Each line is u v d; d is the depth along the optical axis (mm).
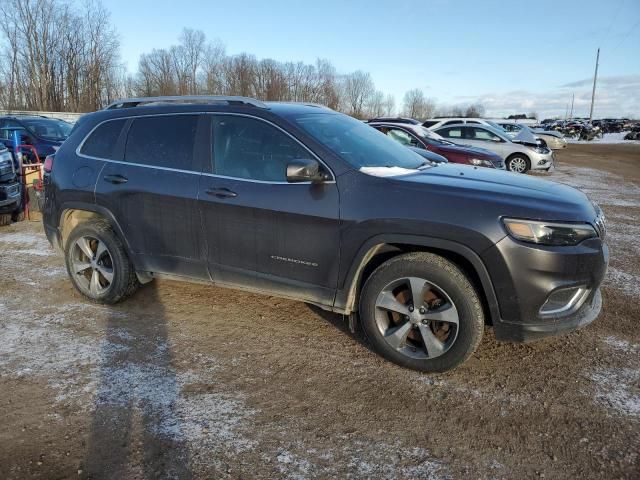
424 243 3104
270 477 2404
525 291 2959
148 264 4125
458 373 3332
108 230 4238
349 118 4398
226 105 3848
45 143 11641
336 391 3123
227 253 3740
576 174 16469
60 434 2689
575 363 3473
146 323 4055
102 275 4355
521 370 3375
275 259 3574
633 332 3959
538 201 3070
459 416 2883
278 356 3545
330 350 3637
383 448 2615
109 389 3105
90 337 3801
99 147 4281
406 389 3150
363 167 3428
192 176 3793
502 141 14898
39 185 8164
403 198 3170
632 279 5219
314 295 3541
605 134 63625
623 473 2441
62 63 44812
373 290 3348
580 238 3008
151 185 3922
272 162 3576
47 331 3898
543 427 2787
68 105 45875
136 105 4262
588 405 2986
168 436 2680
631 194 11633
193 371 3334
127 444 2615
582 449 2611
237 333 3891
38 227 7387
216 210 3678
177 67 57438
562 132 53812
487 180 3473
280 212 3453
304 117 3777
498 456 2562
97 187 4160
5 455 2533
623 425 2805
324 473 2434
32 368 3346
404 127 10438
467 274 3145
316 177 3301
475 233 2969
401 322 3375
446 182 3309
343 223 3285
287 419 2842
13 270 5340
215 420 2820
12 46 43094
